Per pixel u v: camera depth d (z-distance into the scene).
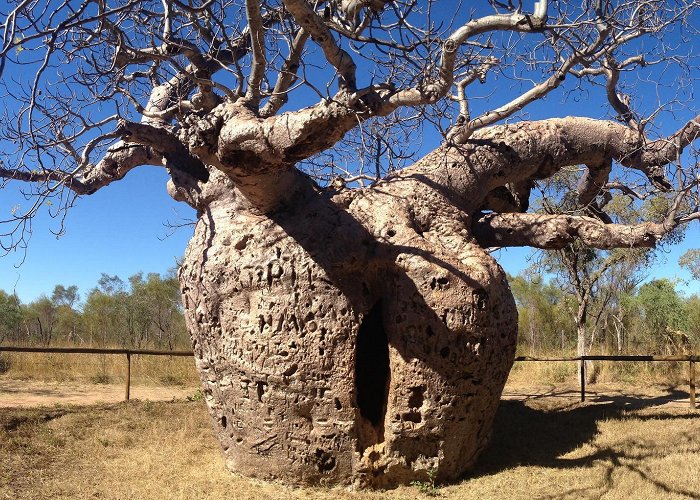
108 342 22.17
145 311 27.56
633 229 6.48
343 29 5.11
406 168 6.93
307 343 5.56
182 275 6.38
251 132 4.71
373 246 5.77
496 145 6.93
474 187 6.81
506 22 4.91
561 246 6.86
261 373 5.62
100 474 6.13
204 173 7.00
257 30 4.94
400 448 5.65
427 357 5.53
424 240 5.83
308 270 5.65
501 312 5.88
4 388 11.85
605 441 7.09
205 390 6.25
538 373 13.09
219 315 5.91
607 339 19.84
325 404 5.57
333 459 5.63
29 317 31.03
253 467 5.85
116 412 8.91
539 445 7.12
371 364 5.98
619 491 5.35
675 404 9.34
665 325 17.84
